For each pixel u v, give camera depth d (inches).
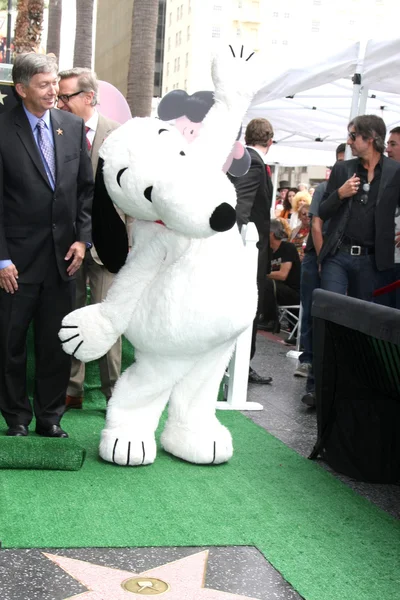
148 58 443.5
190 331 155.8
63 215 178.4
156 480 163.0
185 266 156.6
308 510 152.6
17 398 183.6
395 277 247.0
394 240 228.1
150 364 167.2
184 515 145.3
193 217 140.6
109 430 171.9
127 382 171.3
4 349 180.1
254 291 163.3
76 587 114.3
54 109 181.8
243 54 166.4
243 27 2908.5
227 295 156.2
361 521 148.9
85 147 183.8
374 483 174.4
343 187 224.8
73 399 217.9
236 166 197.6
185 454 175.2
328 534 141.5
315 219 271.0
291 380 286.4
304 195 477.1
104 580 117.1
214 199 140.8
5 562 120.7
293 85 343.3
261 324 416.8
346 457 176.1
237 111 163.8
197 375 172.6
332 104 426.3
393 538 141.8
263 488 163.5
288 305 400.8
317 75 322.7
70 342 163.9
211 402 176.6
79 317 163.3
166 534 135.9
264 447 194.5
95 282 209.6
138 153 150.3
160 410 173.2
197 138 163.0
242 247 165.9
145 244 160.9
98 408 223.3
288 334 407.5
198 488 160.2
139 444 169.0
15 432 181.6
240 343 230.2
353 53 299.1
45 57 171.8
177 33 3031.5
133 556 126.3
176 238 157.0
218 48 165.3
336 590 119.8
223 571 123.3
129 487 157.6
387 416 173.5
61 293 182.1
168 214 143.7
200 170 145.2
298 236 443.2
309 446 199.5
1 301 178.4
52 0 676.7
